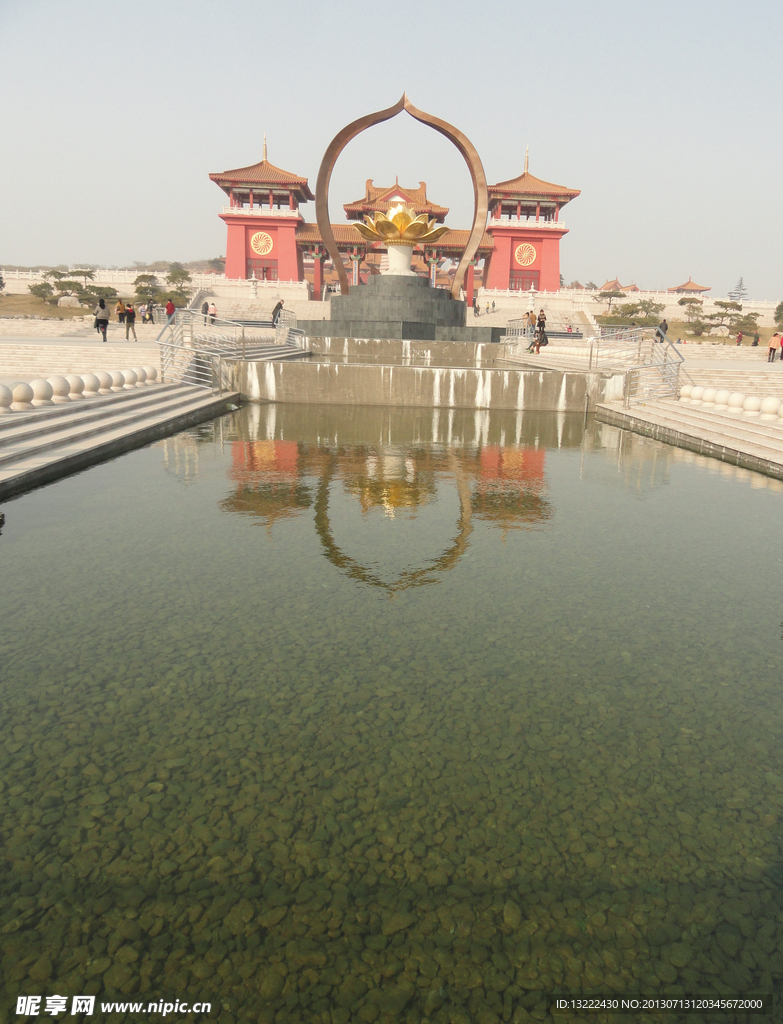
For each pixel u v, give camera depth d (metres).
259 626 4.77
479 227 30.78
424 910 2.44
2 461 8.70
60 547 6.37
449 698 3.88
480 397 17.78
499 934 2.35
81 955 2.25
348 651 4.42
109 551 6.29
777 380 19.61
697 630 4.88
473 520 7.62
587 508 8.30
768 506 8.55
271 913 2.42
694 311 67.00
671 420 14.73
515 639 4.66
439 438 13.35
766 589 5.71
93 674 4.07
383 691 3.94
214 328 29.67
